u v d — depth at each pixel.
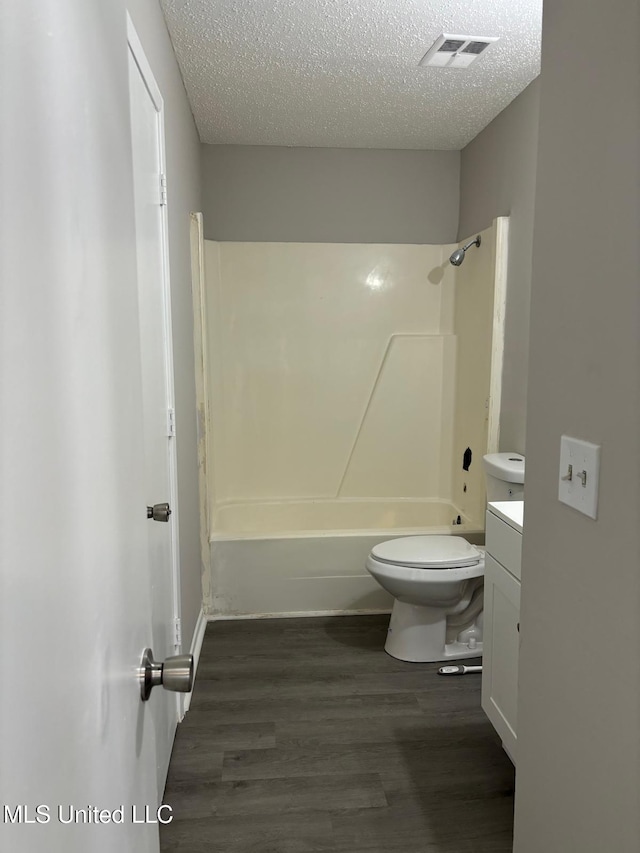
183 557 2.43
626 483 0.90
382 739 2.21
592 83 0.97
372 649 2.88
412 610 2.78
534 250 1.19
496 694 2.02
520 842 1.29
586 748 1.02
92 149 0.55
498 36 2.26
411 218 3.77
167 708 2.02
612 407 0.93
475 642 2.84
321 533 3.21
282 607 3.22
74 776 0.47
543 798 1.18
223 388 3.80
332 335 3.83
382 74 2.61
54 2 0.44
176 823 1.80
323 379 3.86
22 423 0.38
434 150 3.72
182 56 2.41
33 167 0.40
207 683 2.58
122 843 0.62
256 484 3.90
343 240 3.76
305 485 3.93
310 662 2.76
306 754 2.12
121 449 0.65
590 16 0.97
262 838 1.75
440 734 2.24
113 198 0.63
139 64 1.62
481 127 3.30
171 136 2.26
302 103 2.95
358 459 3.94
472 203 3.52
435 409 3.93
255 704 2.42
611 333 0.93
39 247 0.41
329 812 1.85
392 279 3.81
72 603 0.47
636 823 0.88
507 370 3.02
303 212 3.71
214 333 3.63
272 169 3.65
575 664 1.05
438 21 2.16
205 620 3.13
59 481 0.45
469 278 3.52
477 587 2.82
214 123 3.23
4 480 0.35
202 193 3.59
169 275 2.10
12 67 0.37
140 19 1.67
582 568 1.02
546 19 1.12
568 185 1.05
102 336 0.58
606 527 0.95
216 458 3.75
